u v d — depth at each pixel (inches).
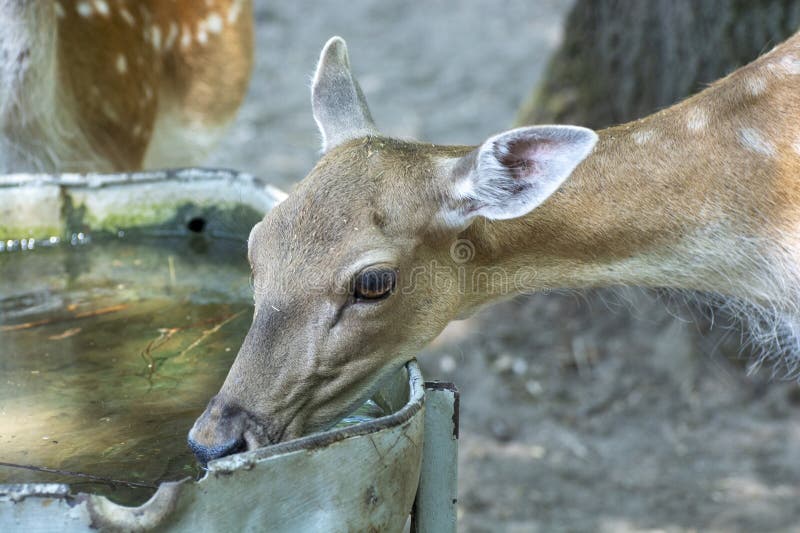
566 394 276.7
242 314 159.6
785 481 243.4
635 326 292.2
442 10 538.9
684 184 159.2
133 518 97.0
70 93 206.8
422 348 146.2
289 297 134.7
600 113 302.0
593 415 269.6
